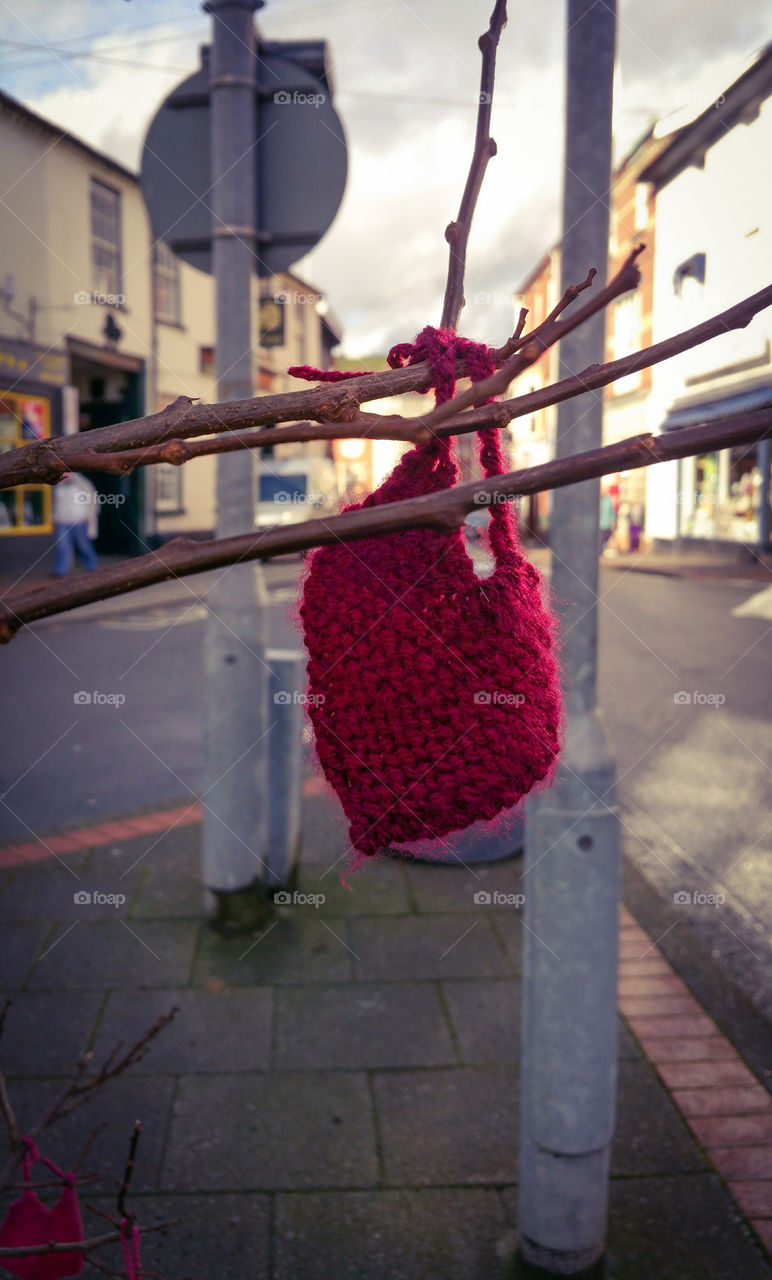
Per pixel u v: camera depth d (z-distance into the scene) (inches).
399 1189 90.4
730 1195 88.5
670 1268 80.6
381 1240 84.4
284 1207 88.0
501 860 161.2
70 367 576.1
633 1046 111.5
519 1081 105.7
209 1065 108.0
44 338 541.0
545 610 33.0
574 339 72.1
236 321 130.3
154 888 149.9
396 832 30.3
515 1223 86.3
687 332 26.0
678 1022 116.3
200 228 132.3
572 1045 76.5
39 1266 51.8
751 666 311.1
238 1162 93.5
